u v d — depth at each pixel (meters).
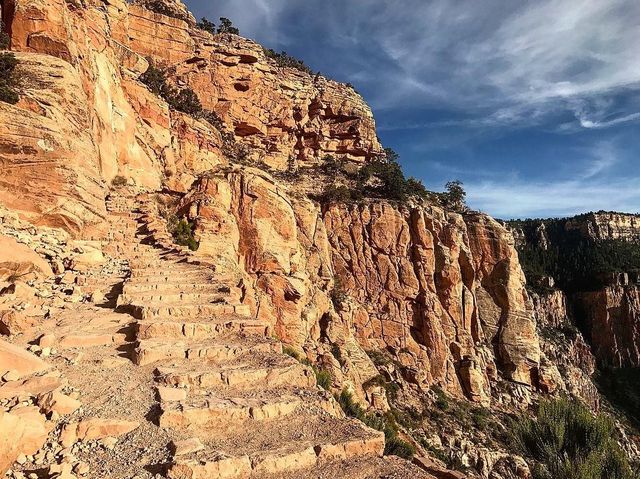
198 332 11.19
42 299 13.52
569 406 12.18
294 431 7.48
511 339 62.47
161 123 39.53
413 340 56.41
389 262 58.59
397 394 49.50
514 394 58.12
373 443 7.27
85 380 8.68
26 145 18.75
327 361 41.38
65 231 19.42
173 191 36.75
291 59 81.12
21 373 8.49
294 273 43.25
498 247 66.69
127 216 24.92
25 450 6.33
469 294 62.47
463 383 56.34
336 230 58.47
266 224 41.59
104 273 17.06
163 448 6.52
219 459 6.11
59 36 24.56
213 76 63.94
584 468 9.75
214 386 8.68
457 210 71.56
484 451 43.97
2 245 14.35
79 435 6.79
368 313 56.19
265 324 11.97
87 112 24.23
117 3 47.91
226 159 49.78
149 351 9.70
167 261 19.31
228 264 30.25
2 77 20.03
